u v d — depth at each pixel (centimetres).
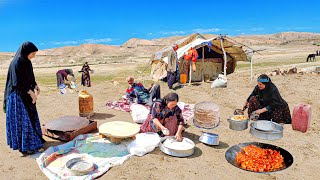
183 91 1167
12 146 512
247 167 475
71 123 621
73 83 1429
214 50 1628
